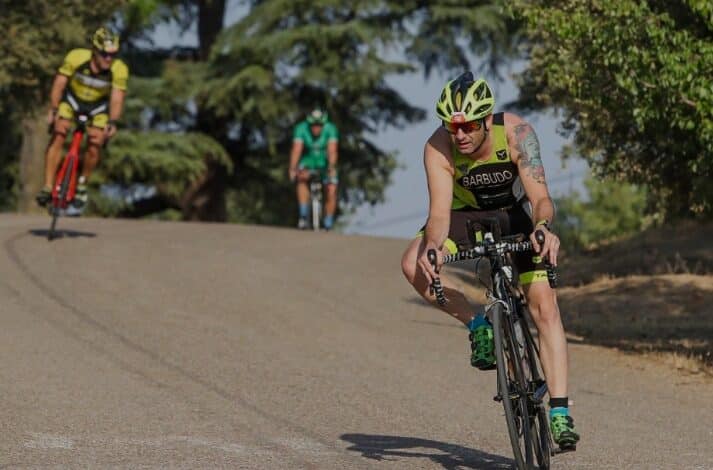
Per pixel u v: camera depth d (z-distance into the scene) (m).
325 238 44.53
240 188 85.56
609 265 41.44
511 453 16.61
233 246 40.03
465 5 73.62
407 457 16.06
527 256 14.82
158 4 75.38
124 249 36.62
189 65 76.38
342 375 22.39
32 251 34.84
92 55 33.62
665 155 30.48
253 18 74.06
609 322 31.81
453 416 19.22
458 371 23.58
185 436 16.78
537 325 14.86
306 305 30.41
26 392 19.19
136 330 25.39
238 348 24.41
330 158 50.12
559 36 26.27
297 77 73.38
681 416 20.42
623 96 26.30
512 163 14.70
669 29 24.94
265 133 80.94
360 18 74.12
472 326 14.51
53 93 33.97
